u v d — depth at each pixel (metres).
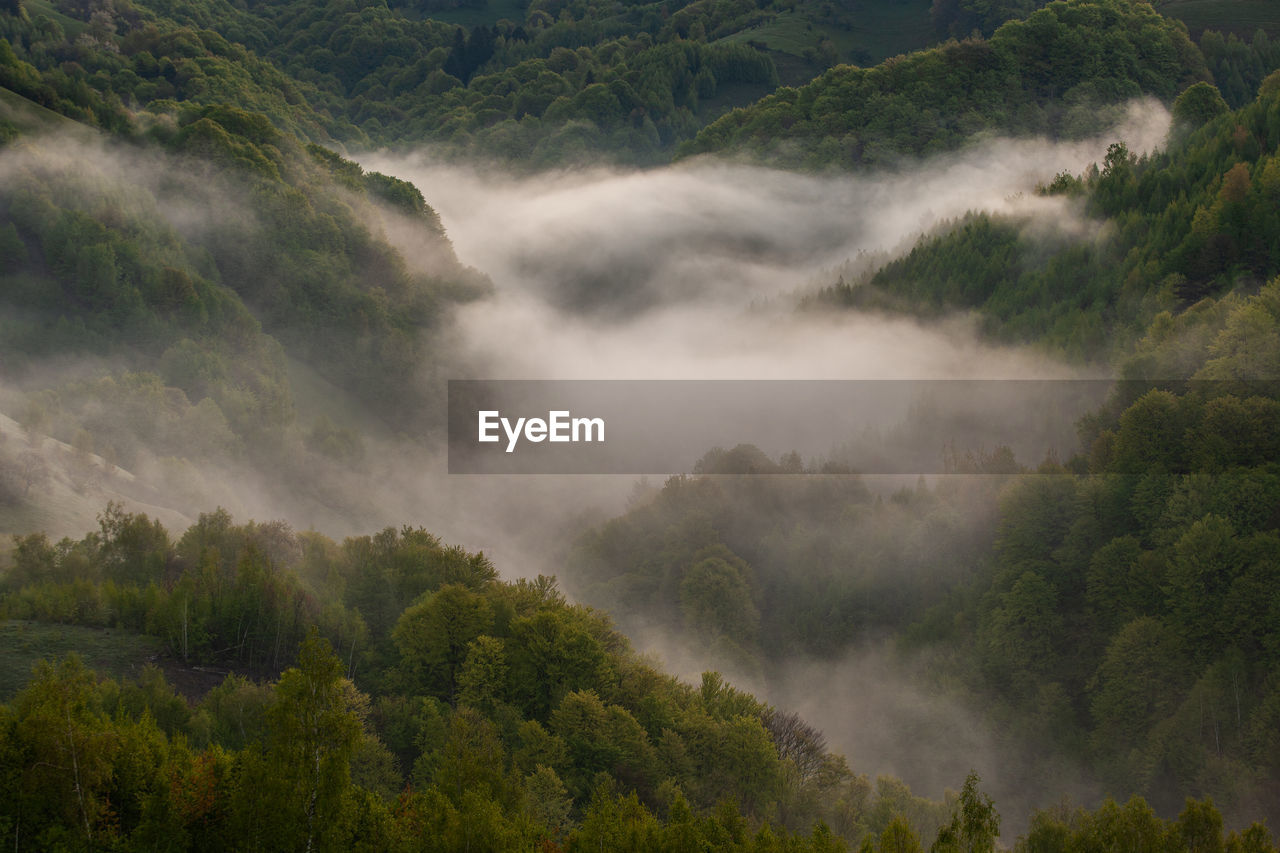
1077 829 92.06
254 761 64.56
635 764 94.69
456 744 80.25
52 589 98.88
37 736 61.44
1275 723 116.31
